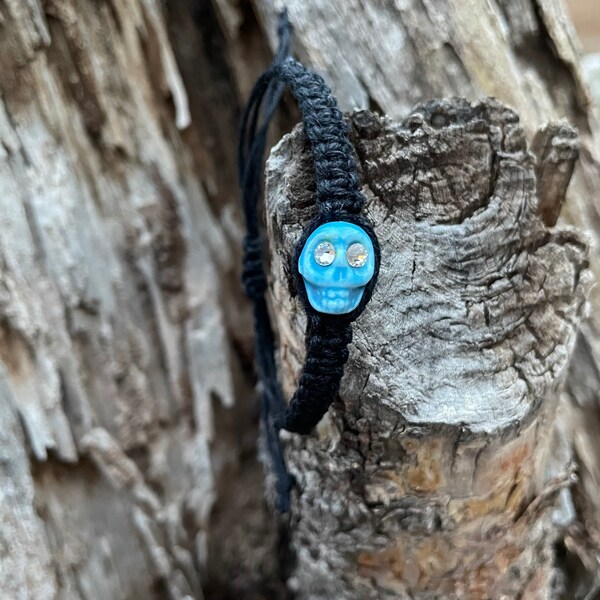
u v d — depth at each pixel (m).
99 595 0.14
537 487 0.11
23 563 0.13
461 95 0.14
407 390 0.09
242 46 0.16
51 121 0.14
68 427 0.14
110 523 0.15
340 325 0.08
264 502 0.18
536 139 0.10
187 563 0.16
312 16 0.14
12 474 0.13
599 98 0.17
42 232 0.14
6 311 0.14
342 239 0.08
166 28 0.16
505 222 0.09
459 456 0.09
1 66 0.14
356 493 0.10
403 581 0.11
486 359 0.09
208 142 0.17
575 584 0.14
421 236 0.10
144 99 0.16
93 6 0.15
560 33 0.14
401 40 0.14
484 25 0.14
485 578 0.11
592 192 0.15
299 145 0.09
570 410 0.15
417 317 0.09
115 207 0.16
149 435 0.16
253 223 0.12
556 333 0.10
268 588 0.17
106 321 0.15
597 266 0.15
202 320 0.17
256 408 0.18
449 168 0.10
